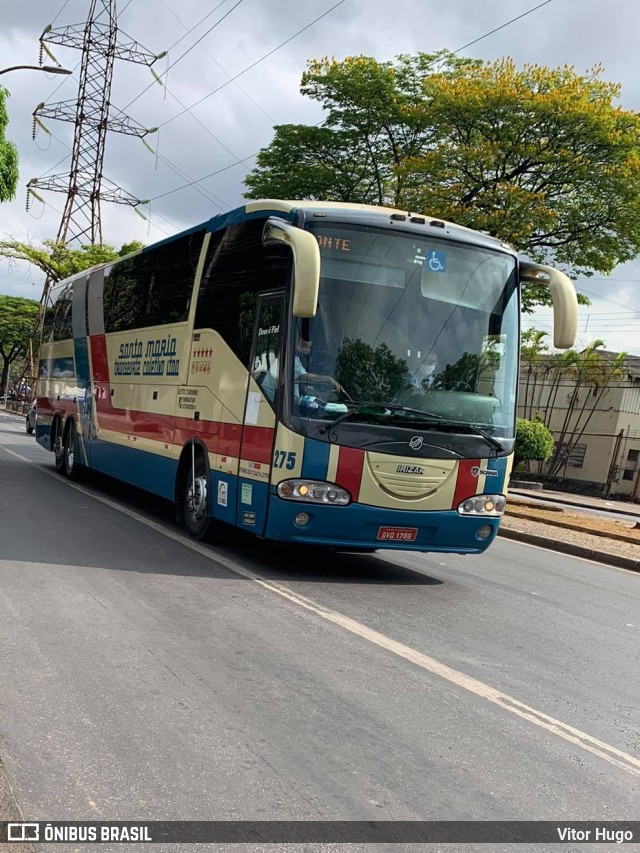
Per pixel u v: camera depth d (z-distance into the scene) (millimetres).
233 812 3539
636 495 35625
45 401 18484
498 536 15758
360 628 6723
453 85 25281
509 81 24781
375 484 8188
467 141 26281
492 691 5527
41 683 4840
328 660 5773
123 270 13711
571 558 13727
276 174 31031
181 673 5199
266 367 8453
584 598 9672
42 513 11219
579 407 39500
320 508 8070
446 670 5859
